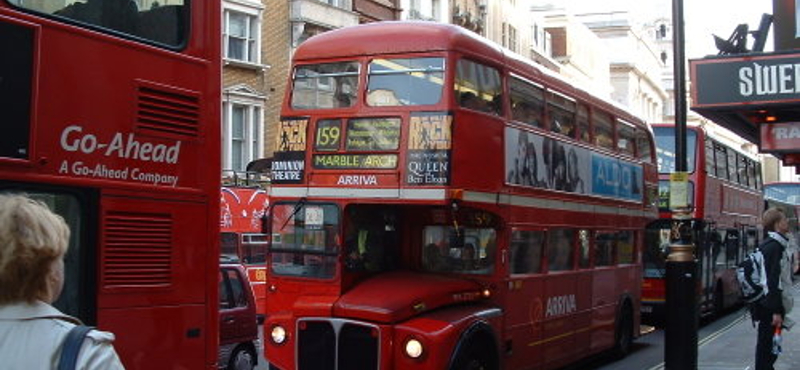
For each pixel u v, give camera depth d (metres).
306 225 10.12
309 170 10.18
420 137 9.52
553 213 11.99
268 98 29.67
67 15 5.18
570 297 12.70
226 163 27.95
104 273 5.28
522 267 11.05
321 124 10.20
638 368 14.41
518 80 11.06
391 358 9.04
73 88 5.12
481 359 9.98
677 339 11.00
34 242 2.77
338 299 9.51
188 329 5.86
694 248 11.28
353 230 10.01
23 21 4.82
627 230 15.62
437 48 9.68
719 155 23.72
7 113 4.70
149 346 5.57
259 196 23.91
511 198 10.59
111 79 5.38
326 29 31.78
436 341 8.91
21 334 2.73
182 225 5.85
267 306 10.29
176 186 5.82
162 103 5.74
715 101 10.90
